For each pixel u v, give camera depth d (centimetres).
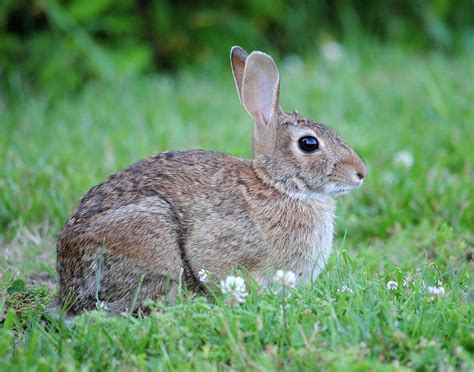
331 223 955
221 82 1831
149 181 912
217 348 732
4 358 752
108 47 1870
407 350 731
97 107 1631
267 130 955
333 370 678
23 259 1070
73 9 1809
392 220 1166
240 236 905
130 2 1909
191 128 1504
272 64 980
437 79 1714
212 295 845
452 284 894
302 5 2041
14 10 1836
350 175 941
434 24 2014
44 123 1552
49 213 1181
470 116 1508
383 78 1761
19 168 1280
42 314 887
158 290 888
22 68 1816
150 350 745
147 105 1652
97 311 805
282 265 920
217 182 920
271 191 926
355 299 805
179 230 902
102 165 1306
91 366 730
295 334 742
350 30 2008
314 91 1678
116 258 873
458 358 722
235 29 1969
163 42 1958
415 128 1486
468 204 1162
